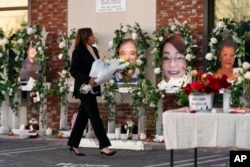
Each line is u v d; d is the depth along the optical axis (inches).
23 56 536.4
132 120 508.1
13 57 541.6
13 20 561.0
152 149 446.0
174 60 486.6
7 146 465.7
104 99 500.7
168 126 279.6
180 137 278.2
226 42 473.4
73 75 394.9
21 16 559.8
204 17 488.7
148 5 506.6
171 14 499.2
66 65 522.6
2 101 534.0
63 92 520.1
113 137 493.7
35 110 536.7
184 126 277.9
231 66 472.4
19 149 448.1
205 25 488.1
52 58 542.0
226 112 283.4
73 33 526.6
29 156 410.3
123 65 389.4
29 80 530.9
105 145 397.7
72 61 396.5
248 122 272.8
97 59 394.6
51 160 391.9
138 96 486.3
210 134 275.9
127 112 511.2
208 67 479.2
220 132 274.5
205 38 487.8
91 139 452.4
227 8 484.7
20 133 511.8
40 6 548.7
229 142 274.4
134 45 502.0
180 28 487.2
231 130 274.4
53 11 543.2
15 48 538.9
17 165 370.9
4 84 525.7
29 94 545.6
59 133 515.5
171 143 279.3
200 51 489.4
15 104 535.5
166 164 372.8
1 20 562.9
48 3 545.0
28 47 535.8
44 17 546.9
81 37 398.0
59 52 539.5
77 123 409.7
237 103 437.4
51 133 528.7
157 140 481.1
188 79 474.9
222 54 474.6
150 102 479.8
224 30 474.6
